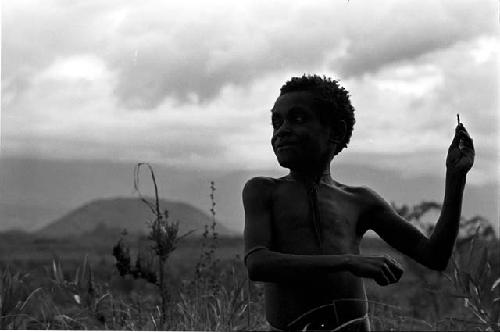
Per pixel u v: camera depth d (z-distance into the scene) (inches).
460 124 123.8
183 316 199.2
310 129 121.2
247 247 120.0
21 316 190.9
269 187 125.0
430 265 125.8
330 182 127.7
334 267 113.3
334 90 124.0
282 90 125.3
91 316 200.1
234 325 194.9
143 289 223.1
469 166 121.7
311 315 120.8
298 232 121.6
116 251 195.9
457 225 123.0
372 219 129.0
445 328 201.6
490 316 180.2
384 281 111.8
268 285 124.7
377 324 207.8
